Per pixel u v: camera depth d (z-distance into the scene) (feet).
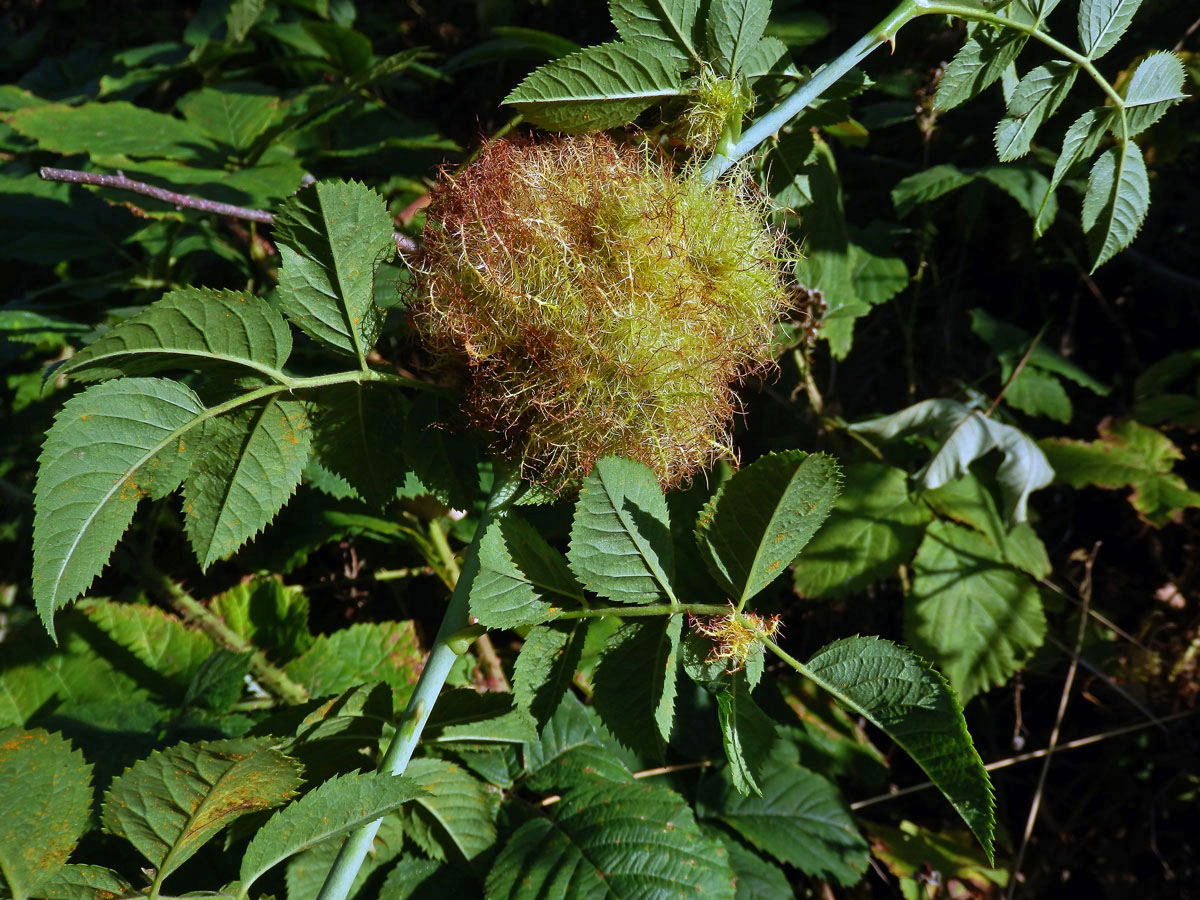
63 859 0.78
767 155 1.03
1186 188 1.56
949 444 1.26
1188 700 1.36
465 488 0.90
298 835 0.79
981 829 0.75
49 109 1.28
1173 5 1.44
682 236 0.83
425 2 1.81
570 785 1.02
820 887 1.25
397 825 0.97
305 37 1.51
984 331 1.46
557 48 1.28
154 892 0.78
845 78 0.97
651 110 1.00
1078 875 1.36
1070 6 1.40
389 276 1.12
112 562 1.18
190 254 1.36
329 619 1.32
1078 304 1.57
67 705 1.08
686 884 0.94
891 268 1.42
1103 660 1.39
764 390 1.34
